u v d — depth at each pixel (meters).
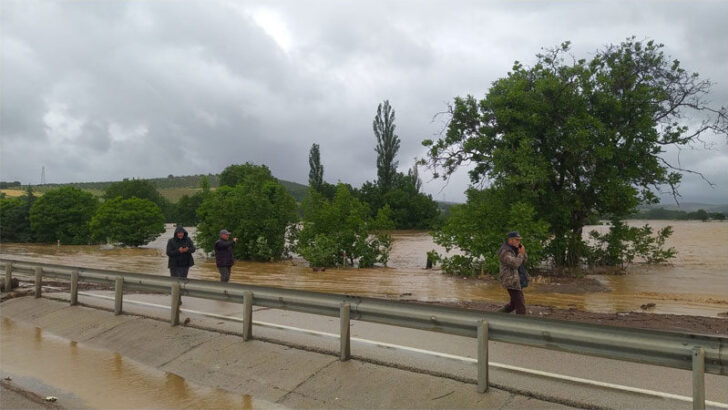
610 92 20.86
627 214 21.75
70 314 10.85
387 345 8.00
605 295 15.84
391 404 5.82
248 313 8.17
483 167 22.48
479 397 5.69
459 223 21.45
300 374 6.74
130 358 8.22
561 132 20.59
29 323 10.93
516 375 6.45
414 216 82.38
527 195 20.44
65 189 47.66
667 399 5.59
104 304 11.75
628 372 6.56
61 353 8.53
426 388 5.98
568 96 20.36
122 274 10.42
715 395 5.70
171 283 9.39
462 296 15.16
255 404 6.17
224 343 8.05
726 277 20.59
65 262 26.92
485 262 20.31
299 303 7.70
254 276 20.67
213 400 6.32
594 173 20.88
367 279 19.72
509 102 21.08
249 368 7.12
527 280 9.68
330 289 16.73
